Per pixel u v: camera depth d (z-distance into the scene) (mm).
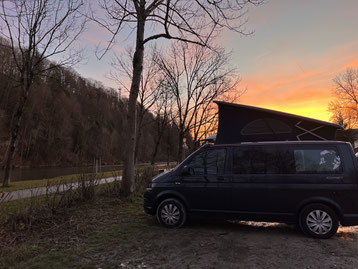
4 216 5363
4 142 47031
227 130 5746
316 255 3881
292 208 4797
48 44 12453
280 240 4617
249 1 6523
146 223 5711
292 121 5457
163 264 3588
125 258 3797
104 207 7012
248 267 3475
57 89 64562
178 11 7117
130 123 8539
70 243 4398
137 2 7668
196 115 15328
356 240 4594
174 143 28609
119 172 12453
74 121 69500
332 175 4680
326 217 4656
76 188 7438
